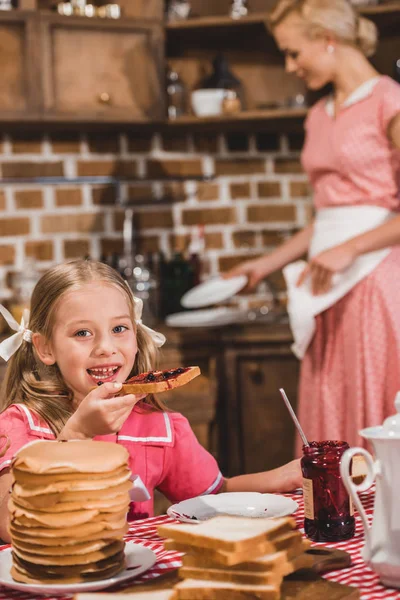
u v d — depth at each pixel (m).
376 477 0.95
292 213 3.69
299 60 2.60
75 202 3.46
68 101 3.17
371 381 2.47
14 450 1.33
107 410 1.16
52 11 3.29
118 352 1.42
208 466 1.52
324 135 2.60
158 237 3.56
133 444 1.48
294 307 2.59
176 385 1.23
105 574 0.95
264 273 2.85
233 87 3.38
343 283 2.51
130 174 3.53
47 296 1.44
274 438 3.16
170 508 1.25
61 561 0.94
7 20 3.09
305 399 2.63
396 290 2.49
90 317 1.41
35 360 1.52
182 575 0.92
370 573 0.98
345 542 1.10
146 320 3.33
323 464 1.11
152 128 3.42
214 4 3.55
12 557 1.00
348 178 2.56
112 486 0.96
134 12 3.33
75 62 3.17
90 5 3.28
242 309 3.60
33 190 3.41
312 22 2.53
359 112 2.52
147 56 3.26
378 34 3.54
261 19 3.31
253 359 3.16
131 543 1.08
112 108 3.22
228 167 3.63
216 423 3.16
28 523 0.94
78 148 3.46
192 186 3.59
